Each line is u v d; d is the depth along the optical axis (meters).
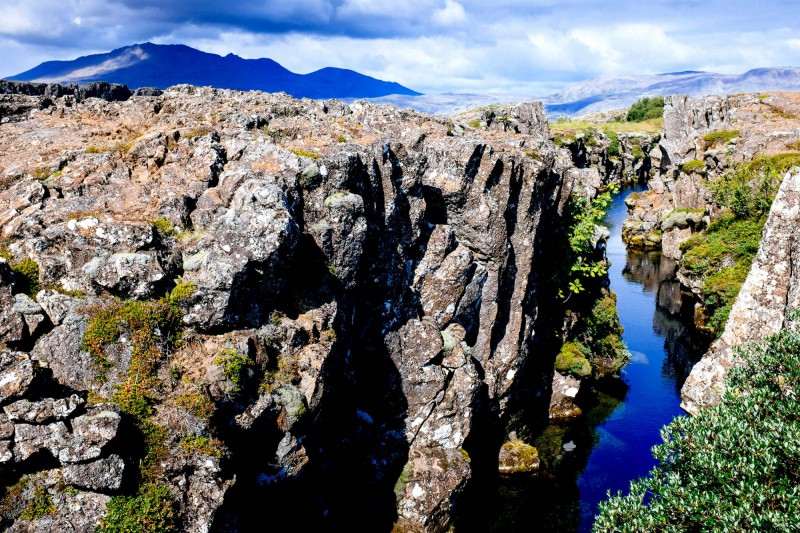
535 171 33.75
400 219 28.56
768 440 18.69
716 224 61.25
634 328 59.59
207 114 31.20
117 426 14.60
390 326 28.02
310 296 22.64
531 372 40.81
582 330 46.75
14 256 18.50
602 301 48.16
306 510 23.08
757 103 95.44
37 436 14.02
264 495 19.86
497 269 32.47
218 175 23.70
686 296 65.69
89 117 33.00
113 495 14.85
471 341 33.47
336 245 23.45
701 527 18.31
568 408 42.09
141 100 34.72
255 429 18.81
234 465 18.05
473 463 34.41
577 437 39.75
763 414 21.22
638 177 165.00
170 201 21.50
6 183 22.69
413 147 31.02
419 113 42.62
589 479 35.28
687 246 64.19
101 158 24.31
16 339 15.97
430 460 28.52
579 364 41.44
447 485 27.89
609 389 46.66
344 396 25.72
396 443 28.48
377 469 27.19
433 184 31.47
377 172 26.75
